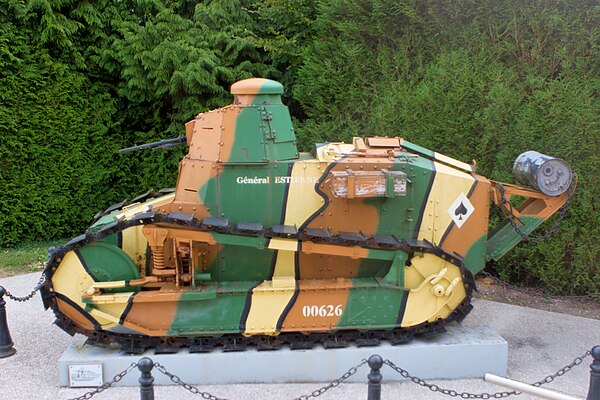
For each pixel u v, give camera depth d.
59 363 5.19
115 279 5.34
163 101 11.28
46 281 5.23
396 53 9.09
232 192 5.34
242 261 5.53
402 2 8.85
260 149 5.32
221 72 10.59
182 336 5.33
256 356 5.27
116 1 10.77
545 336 6.50
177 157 11.51
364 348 5.36
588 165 7.35
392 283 5.38
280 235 5.18
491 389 5.22
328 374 5.33
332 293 5.32
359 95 9.27
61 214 10.70
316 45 9.74
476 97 8.14
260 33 11.64
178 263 5.35
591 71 7.73
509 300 7.74
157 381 5.26
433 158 5.83
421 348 5.36
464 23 8.77
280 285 5.34
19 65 9.77
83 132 10.75
